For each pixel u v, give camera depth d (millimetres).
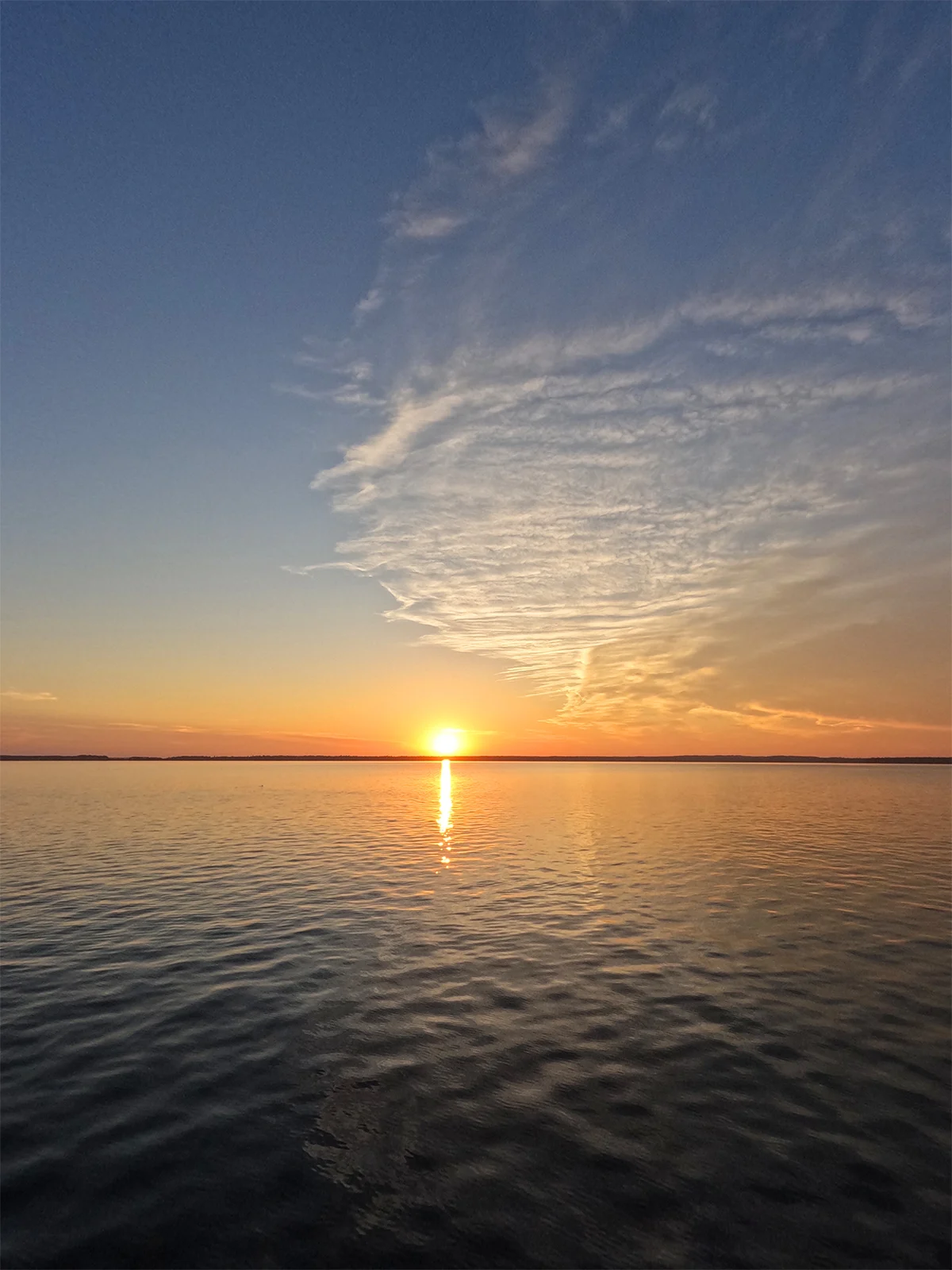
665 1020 14922
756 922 22656
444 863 33906
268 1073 12633
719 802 70938
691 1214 8820
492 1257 8148
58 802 68812
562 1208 8961
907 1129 10695
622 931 21734
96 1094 11898
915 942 20391
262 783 117750
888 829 46656
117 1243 8391
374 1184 9477
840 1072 12555
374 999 16172
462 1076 12516
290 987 16984
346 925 22547
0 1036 14219
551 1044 13805
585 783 117312
